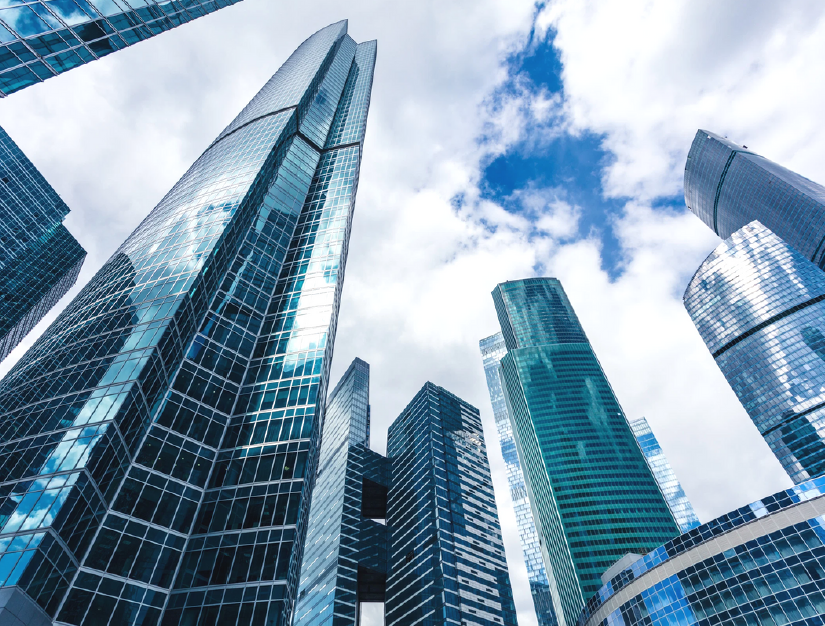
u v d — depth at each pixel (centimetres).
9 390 5600
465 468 16538
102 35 4250
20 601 3434
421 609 12425
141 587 4406
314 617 13350
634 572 9869
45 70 3991
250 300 7675
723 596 8325
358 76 17350
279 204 9681
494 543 14638
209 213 7844
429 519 14250
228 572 4709
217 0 5281
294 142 11588
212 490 5438
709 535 9075
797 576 7794
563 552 17212
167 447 5381
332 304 7781
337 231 9325
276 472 5553
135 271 6894
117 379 5097
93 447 4412
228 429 6103
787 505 8544
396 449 18725
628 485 18425
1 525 3819
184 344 6219
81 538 4169
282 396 6425
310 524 17550
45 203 17112
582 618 11069
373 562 14800
